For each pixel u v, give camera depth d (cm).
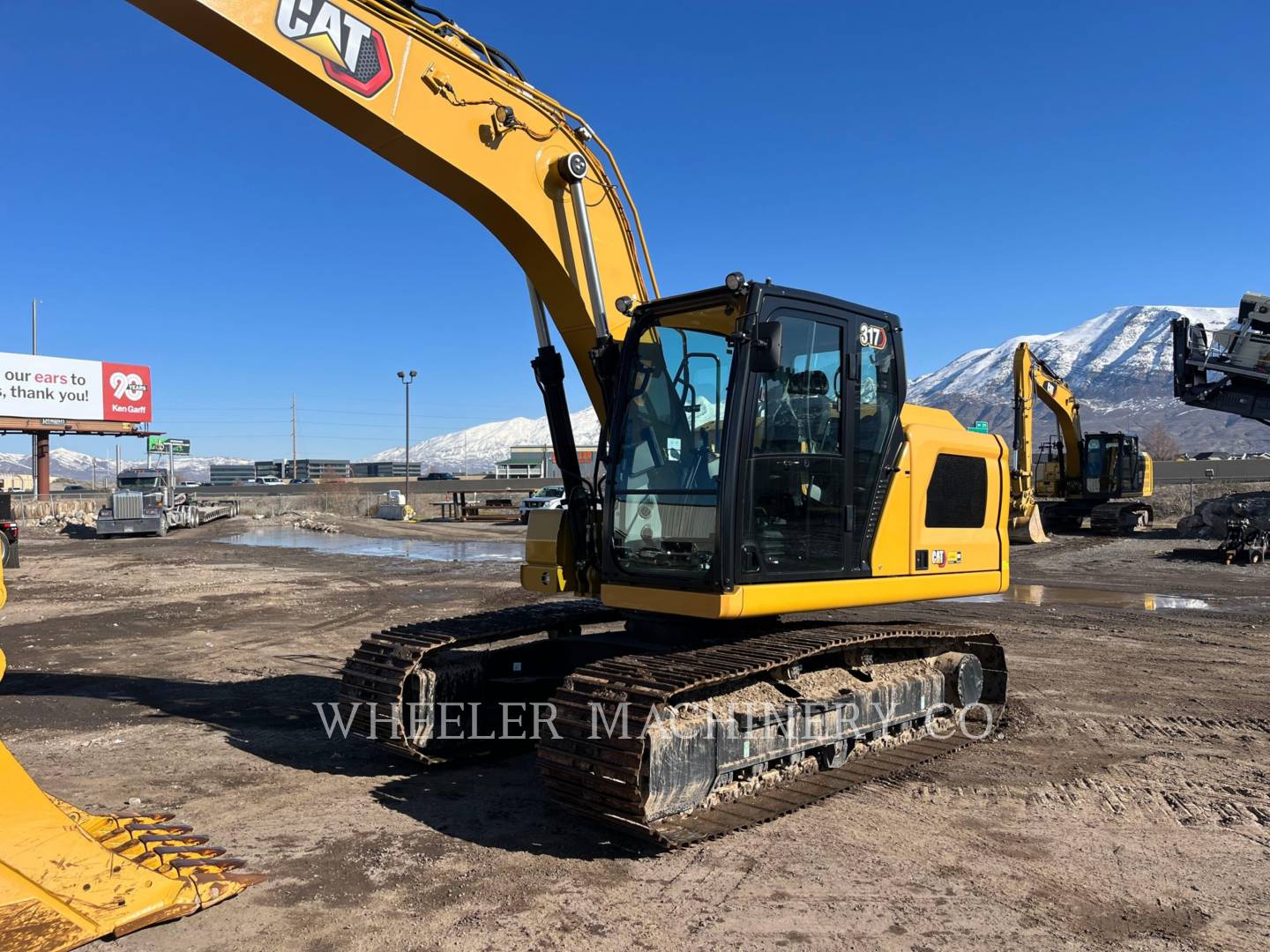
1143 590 1547
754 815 494
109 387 4953
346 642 1086
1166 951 369
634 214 638
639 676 480
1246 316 2527
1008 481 771
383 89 511
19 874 362
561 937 377
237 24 457
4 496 1983
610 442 582
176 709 770
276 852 465
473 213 583
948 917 398
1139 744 665
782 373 545
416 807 534
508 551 2430
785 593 539
